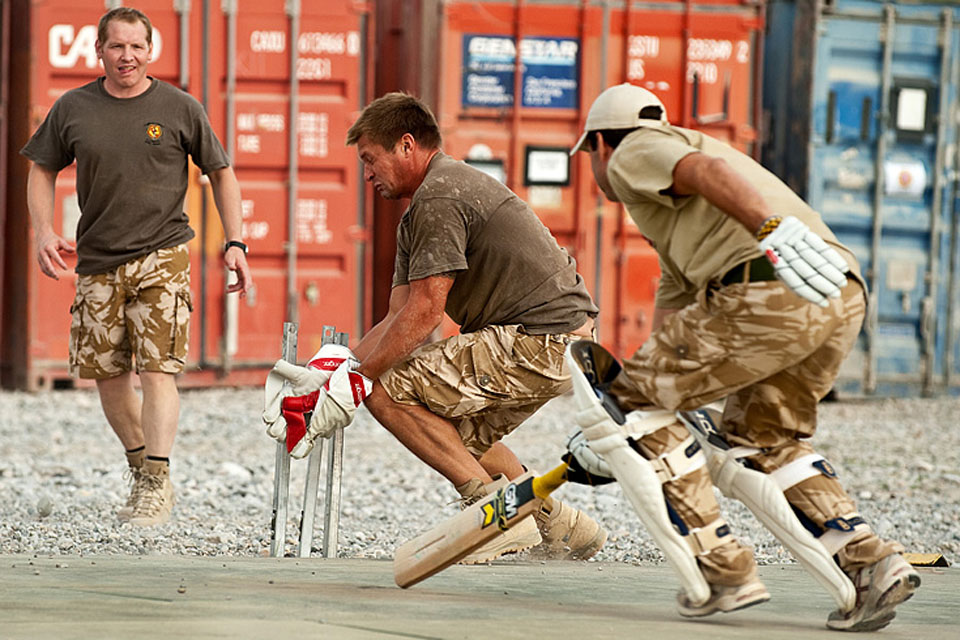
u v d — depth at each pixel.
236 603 12.06
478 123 43.72
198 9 42.53
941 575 17.09
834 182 46.47
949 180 46.97
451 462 17.05
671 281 13.29
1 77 42.03
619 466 11.77
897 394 47.19
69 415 37.72
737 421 12.49
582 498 26.36
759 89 44.88
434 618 11.51
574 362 11.88
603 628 11.20
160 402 21.59
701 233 11.82
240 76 42.94
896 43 46.44
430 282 16.48
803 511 12.21
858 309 11.81
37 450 31.55
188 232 21.97
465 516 13.26
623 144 12.14
